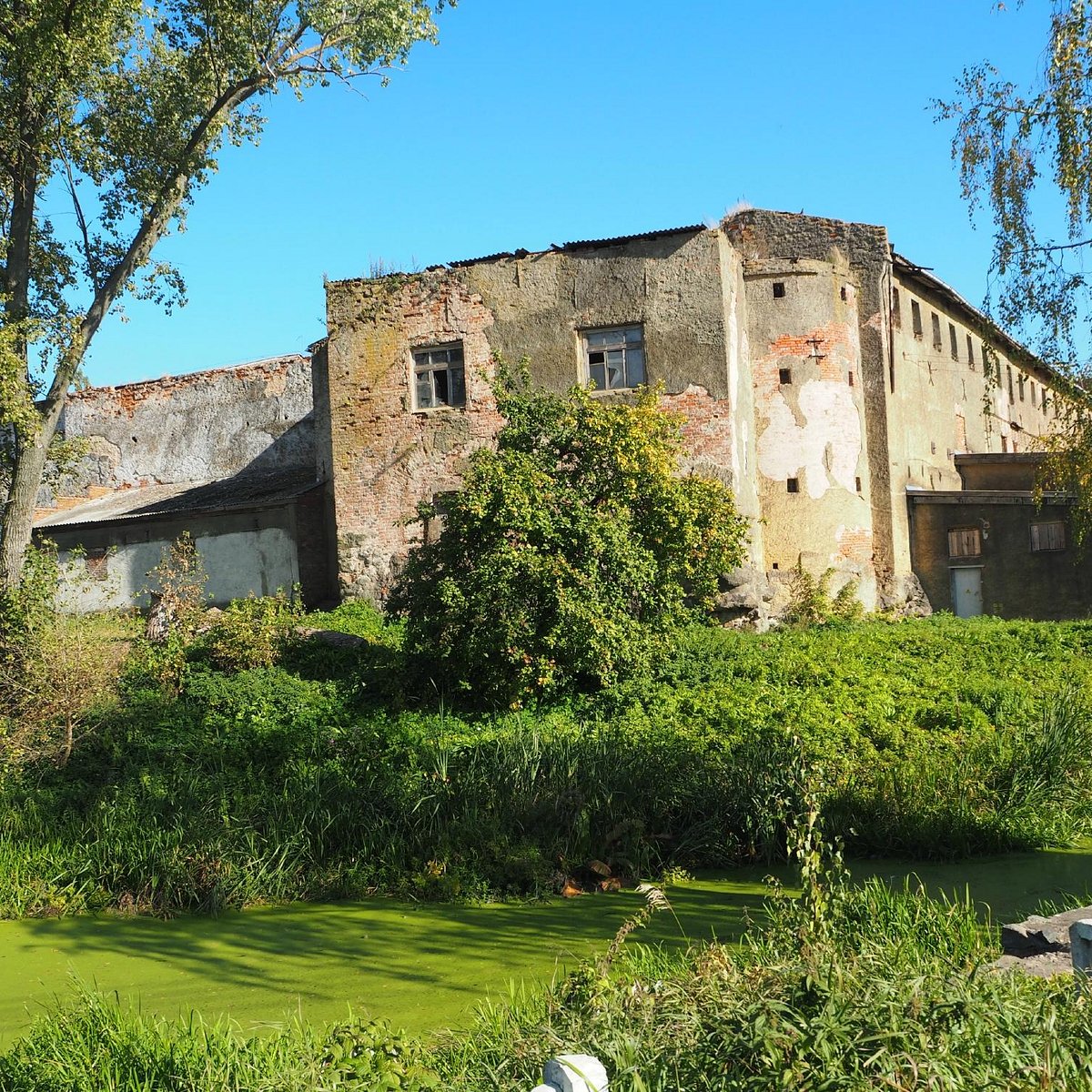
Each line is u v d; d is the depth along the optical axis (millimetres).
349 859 11469
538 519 16031
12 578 16750
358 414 25031
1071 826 11258
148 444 35281
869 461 27062
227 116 18359
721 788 12023
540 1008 6227
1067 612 26344
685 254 23422
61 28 16500
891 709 14938
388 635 20688
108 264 18625
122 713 14797
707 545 18031
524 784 12484
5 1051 6586
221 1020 6352
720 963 5996
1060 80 14312
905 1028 4512
